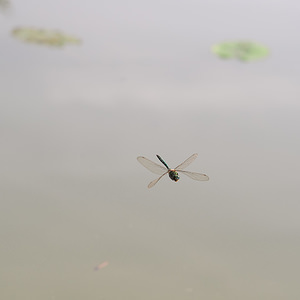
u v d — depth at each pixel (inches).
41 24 171.9
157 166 98.4
